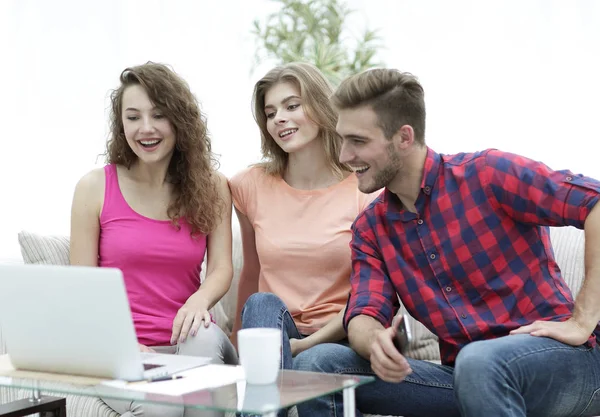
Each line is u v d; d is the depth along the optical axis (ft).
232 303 8.54
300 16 12.88
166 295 7.57
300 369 6.36
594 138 11.44
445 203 6.42
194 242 7.69
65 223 14.01
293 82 7.75
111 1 13.94
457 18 12.17
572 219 5.96
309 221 7.74
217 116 13.71
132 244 7.47
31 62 14.05
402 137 6.32
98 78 13.96
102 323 5.18
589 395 6.05
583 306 5.96
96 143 13.97
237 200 8.13
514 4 11.80
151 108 7.47
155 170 7.68
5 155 14.11
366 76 6.31
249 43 13.46
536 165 6.14
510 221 6.34
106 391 5.01
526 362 5.70
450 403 6.34
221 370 5.52
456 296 6.48
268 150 8.08
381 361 5.76
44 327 5.38
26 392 7.54
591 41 11.39
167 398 4.84
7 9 14.05
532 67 11.75
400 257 6.62
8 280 5.37
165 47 13.87
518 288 6.34
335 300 7.59
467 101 12.16
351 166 6.47
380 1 12.60
